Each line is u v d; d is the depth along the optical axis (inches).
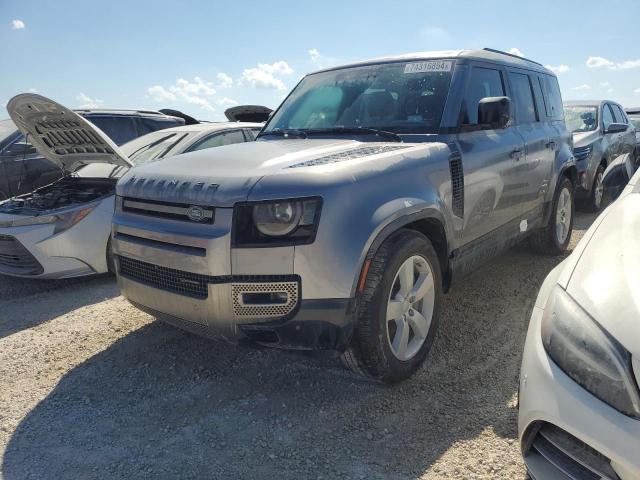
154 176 123.7
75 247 203.6
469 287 192.7
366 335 113.0
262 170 112.2
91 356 146.6
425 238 128.6
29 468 101.3
